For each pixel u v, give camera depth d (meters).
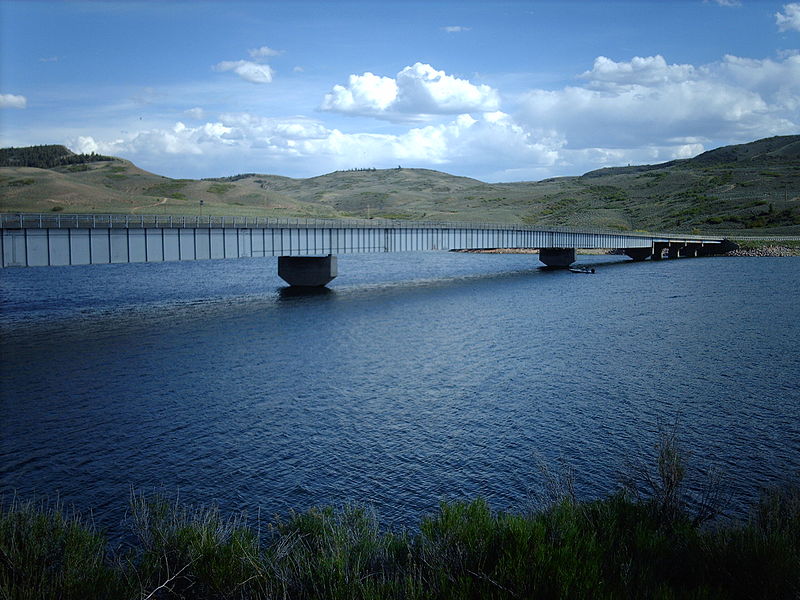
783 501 19.00
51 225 64.44
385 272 130.12
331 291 95.38
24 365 47.50
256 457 30.86
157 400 39.59
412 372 46.75
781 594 12.49
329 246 97.44
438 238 117.31
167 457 30.78
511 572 12.55
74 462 30.02
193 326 64.31
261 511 25.45
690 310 75.25
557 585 12.17
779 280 106.62
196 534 15.16
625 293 92.31
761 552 13.30
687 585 13.10
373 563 14.07
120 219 73.62
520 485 27.69
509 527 14.09
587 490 26.89
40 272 121.38
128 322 66.31
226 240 81.88
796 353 52.19
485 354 52.69
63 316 69.94
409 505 26.00
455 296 89.69
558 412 37.44
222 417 36.56
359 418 36.53
